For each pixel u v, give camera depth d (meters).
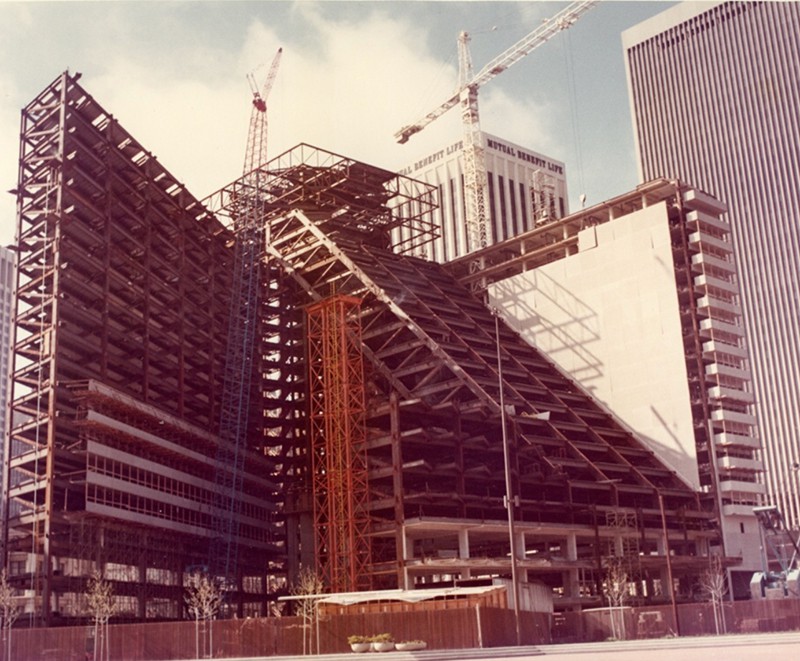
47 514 99.81
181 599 121.94
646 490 144.75
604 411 164.50
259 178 168.00
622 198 172.25
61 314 113.88
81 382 106.31
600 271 170.00
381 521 123.69
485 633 64.06
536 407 151.25
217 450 138.25
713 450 154.75
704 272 162.50
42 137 120.00
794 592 98.94
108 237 120.44
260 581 150.62
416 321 153.50
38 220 119.25
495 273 192.12
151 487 116.19
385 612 65.25
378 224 190.75
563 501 142.50
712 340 159.75
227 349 150.62
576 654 56.81
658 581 156.88
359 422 134.38
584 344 170.00
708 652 50.94
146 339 125.31
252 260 154.75
